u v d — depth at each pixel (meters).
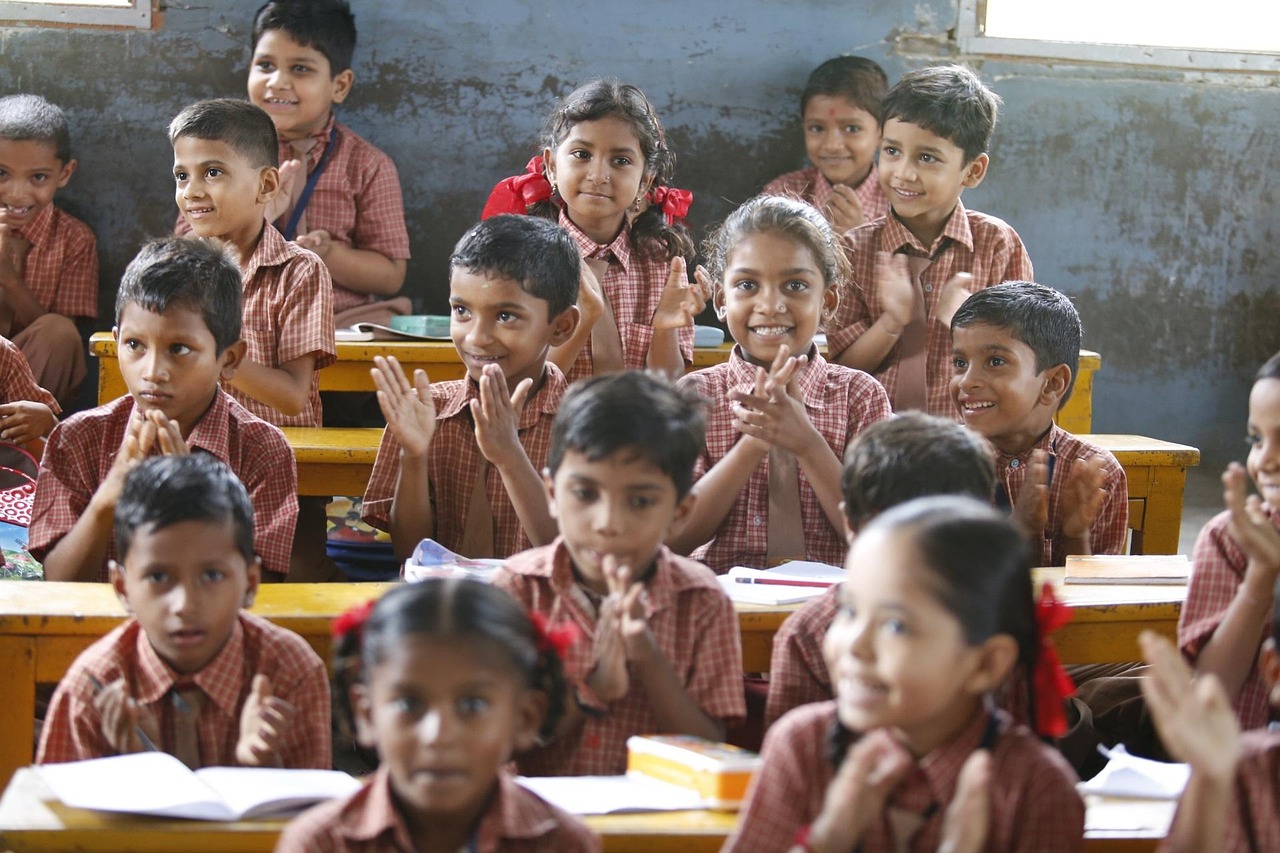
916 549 1.50
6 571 2.98
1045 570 2.69
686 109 4.97
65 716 2.00
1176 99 5.26
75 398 4.54
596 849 1.58
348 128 4.79
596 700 2.07
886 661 1.50
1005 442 3.17
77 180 4.76
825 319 3.27
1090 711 2.80
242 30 4.76
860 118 4.76
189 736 2.01
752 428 2.77
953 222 4.11
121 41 4.72
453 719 1.46
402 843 1.51
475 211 4.95
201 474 1.99
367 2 4.80
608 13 4.91
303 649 2.07
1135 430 5.41
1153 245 5.33
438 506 3.04
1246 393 5.45
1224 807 1.45
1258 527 2.04
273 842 1.61
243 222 3.71
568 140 3.80
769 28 4.98
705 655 2.11
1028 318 3.09
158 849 1.60
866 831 1.58
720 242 3.32
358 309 4.57
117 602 2.23
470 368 3.02
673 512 2.07
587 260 3.85
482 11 4.86
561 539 2.16
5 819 1.60
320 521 3.52
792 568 2.59
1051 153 5.21
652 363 3.66
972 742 1.58
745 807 1.62
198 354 2.71
